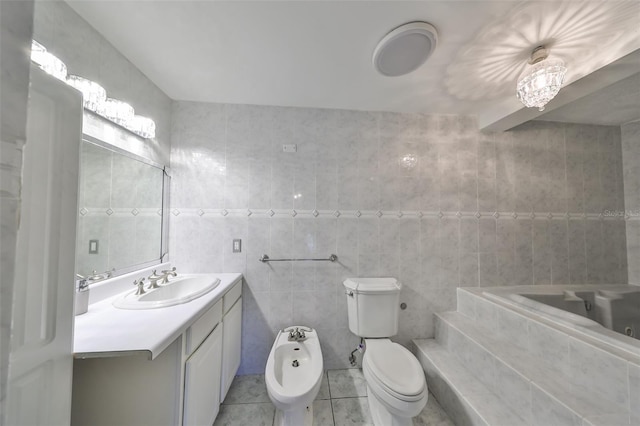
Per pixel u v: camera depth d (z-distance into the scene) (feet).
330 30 3.95
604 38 3.93
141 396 3.04
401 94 5.81
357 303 5.77
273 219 6.29
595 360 3.68
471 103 6.22
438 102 6.18
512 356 4.57
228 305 5.12
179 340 3.17
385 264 6.51
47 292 1.91
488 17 3.64
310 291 6.30
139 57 4.60
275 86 5.53
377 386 4.16
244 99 6.10
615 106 6.29
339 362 6.29
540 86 4.10
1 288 0.95
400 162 6.65
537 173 7.01
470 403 4.31
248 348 6.14
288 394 3.75
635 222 7.04
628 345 3.53
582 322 4.27
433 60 4.58
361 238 6.48
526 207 6.94
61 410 2.04
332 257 6.36
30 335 1.79
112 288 4.19
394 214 6.59
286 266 6.28
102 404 2.98
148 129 4.89
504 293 6.23
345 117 6.54
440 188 6.73
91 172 3.85
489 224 6.82
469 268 6.72
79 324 3.11
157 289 4.57
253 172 6.28
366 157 6.56
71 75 3.44
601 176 7.19
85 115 3.72
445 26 3.81
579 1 3.33
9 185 0.99
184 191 6.09
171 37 4.12
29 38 1.05
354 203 6.49
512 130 7.00
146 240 5.23
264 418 4.78
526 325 4.78
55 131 1.98
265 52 4.46
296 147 6.40
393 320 5.75
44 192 1.89
